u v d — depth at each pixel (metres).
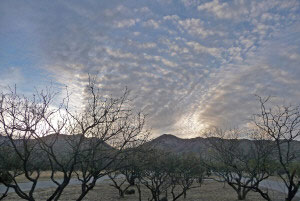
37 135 7.50
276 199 19.56
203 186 30.91
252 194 22.23
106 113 7.84
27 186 29.17
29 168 9.34
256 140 11.92
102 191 25.19
